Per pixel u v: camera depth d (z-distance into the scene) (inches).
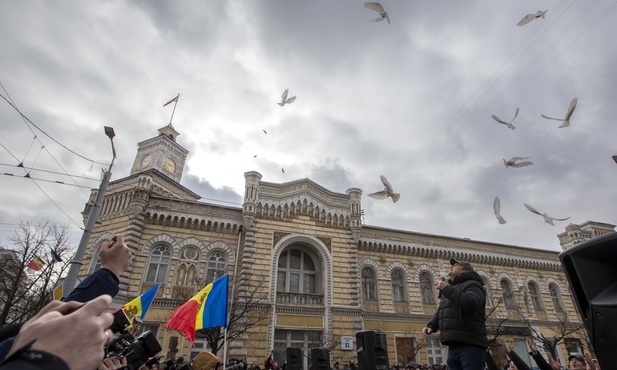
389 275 1326.3
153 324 997.2
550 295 1563.7
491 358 292.8
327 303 1145.4
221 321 508.4
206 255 1127.6
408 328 1251.8
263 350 1018.1
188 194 1397.6
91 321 61.1
